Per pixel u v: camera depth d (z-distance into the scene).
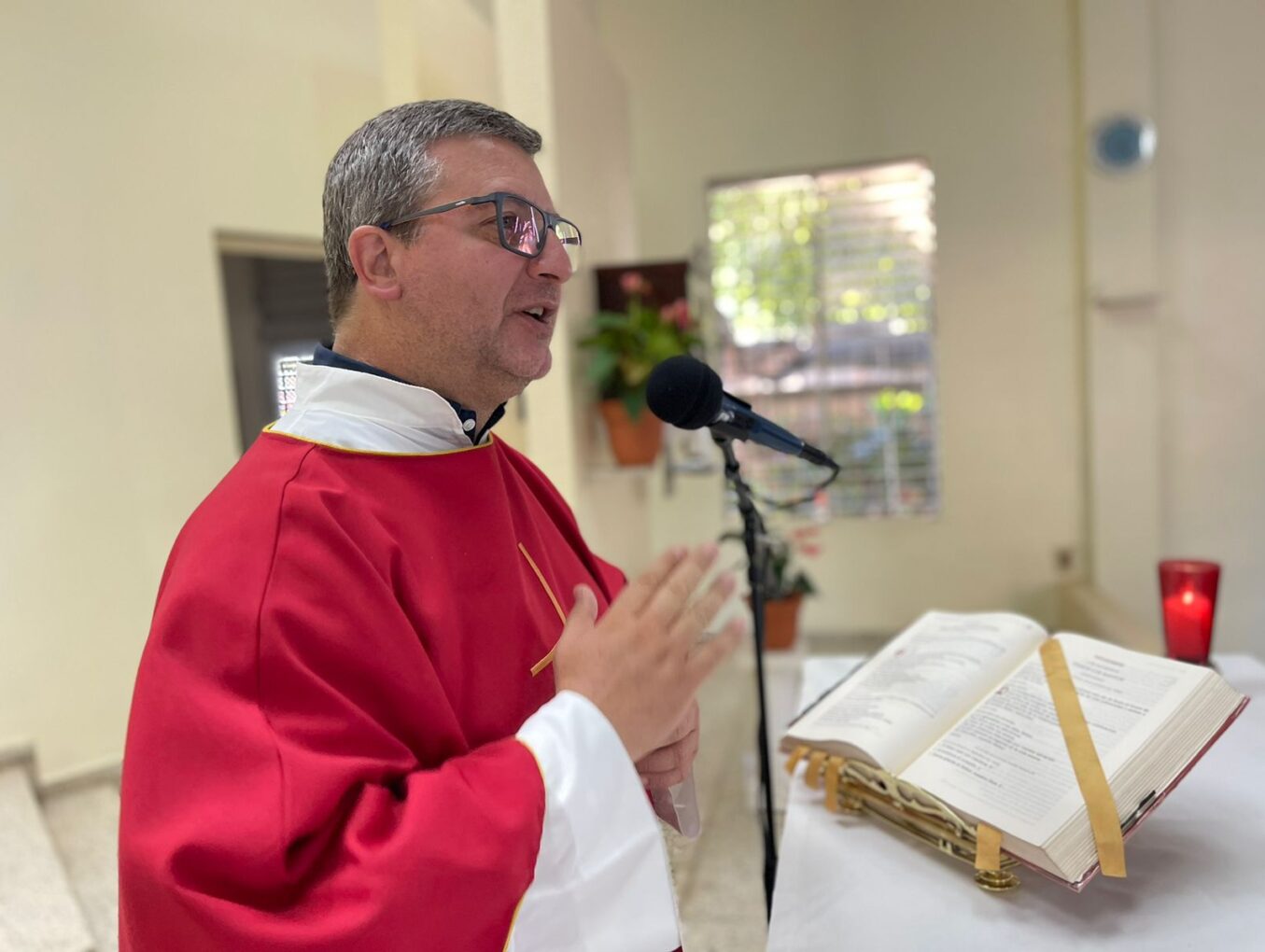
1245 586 3.47
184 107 2.90
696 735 0.97
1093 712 1.00
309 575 0.70
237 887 0.61
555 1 2.09
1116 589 3.51
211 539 0.72
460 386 0.87
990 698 1.09
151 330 2.86
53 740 2.72
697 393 1.06
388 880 0.60
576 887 0.68
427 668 0.75
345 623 0.70
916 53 3.55
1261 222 3.33
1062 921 0.87
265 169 3.08
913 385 3.73
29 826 2.36
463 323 0.81
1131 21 3.30
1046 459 3.58
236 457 3.07
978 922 0.88
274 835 0.61
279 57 3.10
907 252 3.67
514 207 0.81
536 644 0.87
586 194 2.33
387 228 0.80
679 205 3.78
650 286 2.35
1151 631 3.11
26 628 2.67
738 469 1.18
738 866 2.17
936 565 3.72
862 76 3.60
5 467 2.62
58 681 2.72
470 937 0.62
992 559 3.66
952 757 1.02
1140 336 3.41
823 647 3.71
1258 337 3.37
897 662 1.23
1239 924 0.84
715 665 0.76
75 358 2.72
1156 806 0.91
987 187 3.53
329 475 0.78
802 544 3.14
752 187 3.78
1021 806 0.91
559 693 0.73
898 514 3.77
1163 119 3.36
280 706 0.67
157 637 0.69
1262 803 1.04
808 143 3.67
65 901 2.04
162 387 2.89
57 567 2.71
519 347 0.84
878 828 1.07
